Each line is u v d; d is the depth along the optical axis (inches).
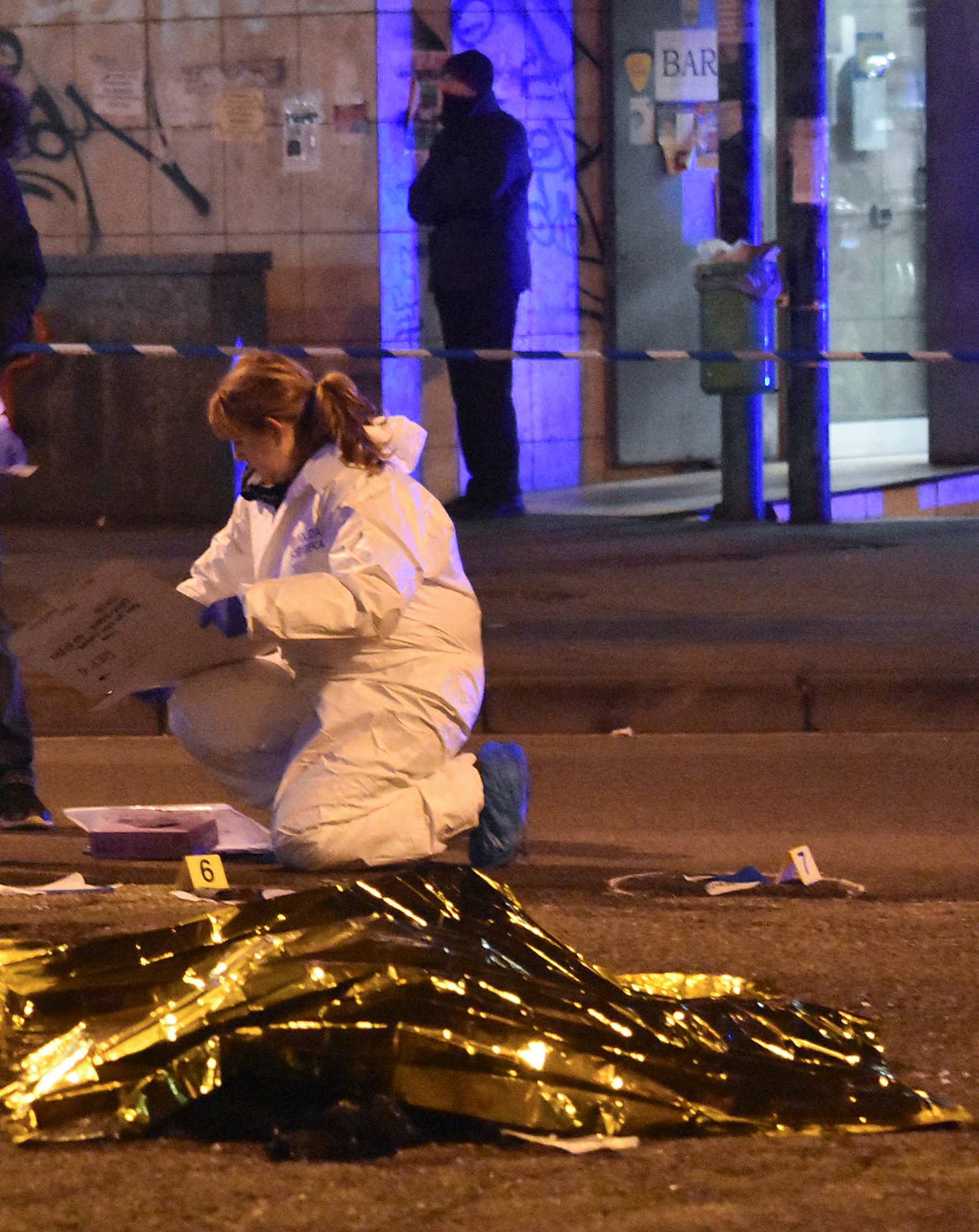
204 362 1854.1
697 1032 573.6
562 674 1185.4
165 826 884.0
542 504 2016.5
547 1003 558.6
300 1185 491.8
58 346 1470.2
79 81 1980.8
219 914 601.3
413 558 812.0
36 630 837.2
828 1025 605.3
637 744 1143.0
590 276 2148.1
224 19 1948.8
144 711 1194.0
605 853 895.7
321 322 1964.8
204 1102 529.3
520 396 2091.5
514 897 633.0
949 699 1163.3
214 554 877.8
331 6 1929.1
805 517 1831.9
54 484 1892.2
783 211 1802.4
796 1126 534.3
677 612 1376.7
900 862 878.4
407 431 836.0
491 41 2018.9
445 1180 495.2
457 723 840.3
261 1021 541.0
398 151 1955.0
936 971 684.1
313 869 831.1
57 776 1082.7
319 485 818.2
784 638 1282.0
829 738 1151.0
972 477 2212.1
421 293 1994.3
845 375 2502.5
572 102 2105.1
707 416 2253.9
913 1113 541.0
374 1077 532.1
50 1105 526.6
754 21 1768.0
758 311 1787.6
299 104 1946.4
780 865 872.9
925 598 1418.6
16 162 1999.3
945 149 2225.6
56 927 723.4
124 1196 486.3
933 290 2272.4
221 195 1969.7
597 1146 518.0
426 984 552.1
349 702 828.6
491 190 1828.2
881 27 2459.4
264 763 869.8
